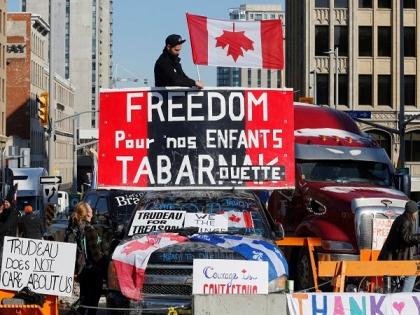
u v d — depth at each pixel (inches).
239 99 526.0
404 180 691.4
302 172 682.2
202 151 524.7
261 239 468.8
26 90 3939.5
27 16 3939.5
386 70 2824.8
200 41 531.2
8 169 1553.9
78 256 494.3
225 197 509.7
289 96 526.6
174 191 521.0
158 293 437.7
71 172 5285.4
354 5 2819.9
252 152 525.7
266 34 535.2
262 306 365.7
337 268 442.0
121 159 526.3
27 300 406.3
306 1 2844.5
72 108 5536.4
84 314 501.7
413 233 527.8
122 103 526.9
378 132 2815.0
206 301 363.3
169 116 525.0
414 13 2832.2
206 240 451.2
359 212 611.2
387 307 375.9
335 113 745.6
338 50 2829.7
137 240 458.9
